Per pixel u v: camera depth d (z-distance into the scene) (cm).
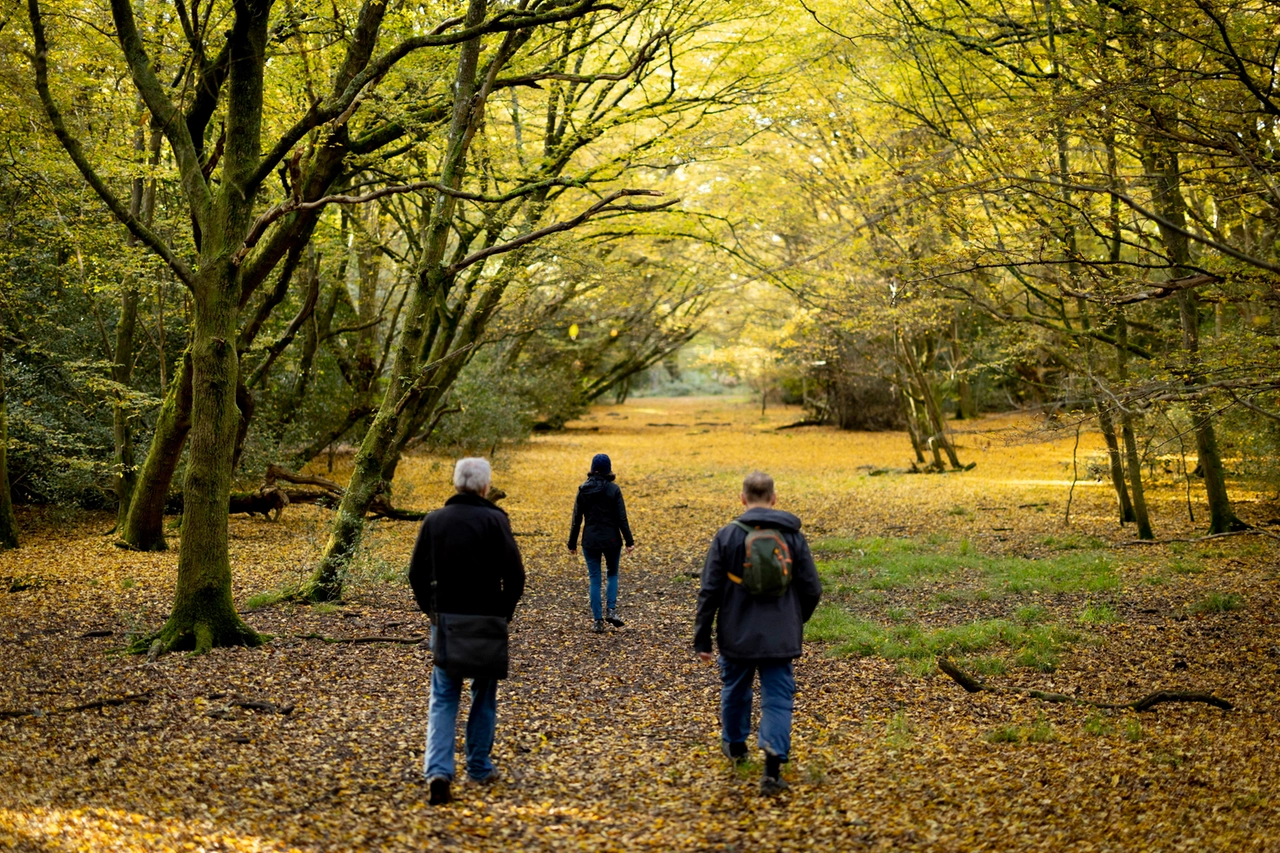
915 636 766
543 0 895
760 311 2516
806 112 1407
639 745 514
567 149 1145
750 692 477
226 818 391
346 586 934
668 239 1220
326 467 2009
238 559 1085
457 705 428
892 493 1836
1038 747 502
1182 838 374
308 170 826
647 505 1764
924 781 447
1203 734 517
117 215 661
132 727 507
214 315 681
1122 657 691
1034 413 741
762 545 439
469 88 893
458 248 1229
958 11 942
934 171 804
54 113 629
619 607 931
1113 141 752
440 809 410
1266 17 675
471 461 448
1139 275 849
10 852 343
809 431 3706
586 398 3594
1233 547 1092
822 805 418
